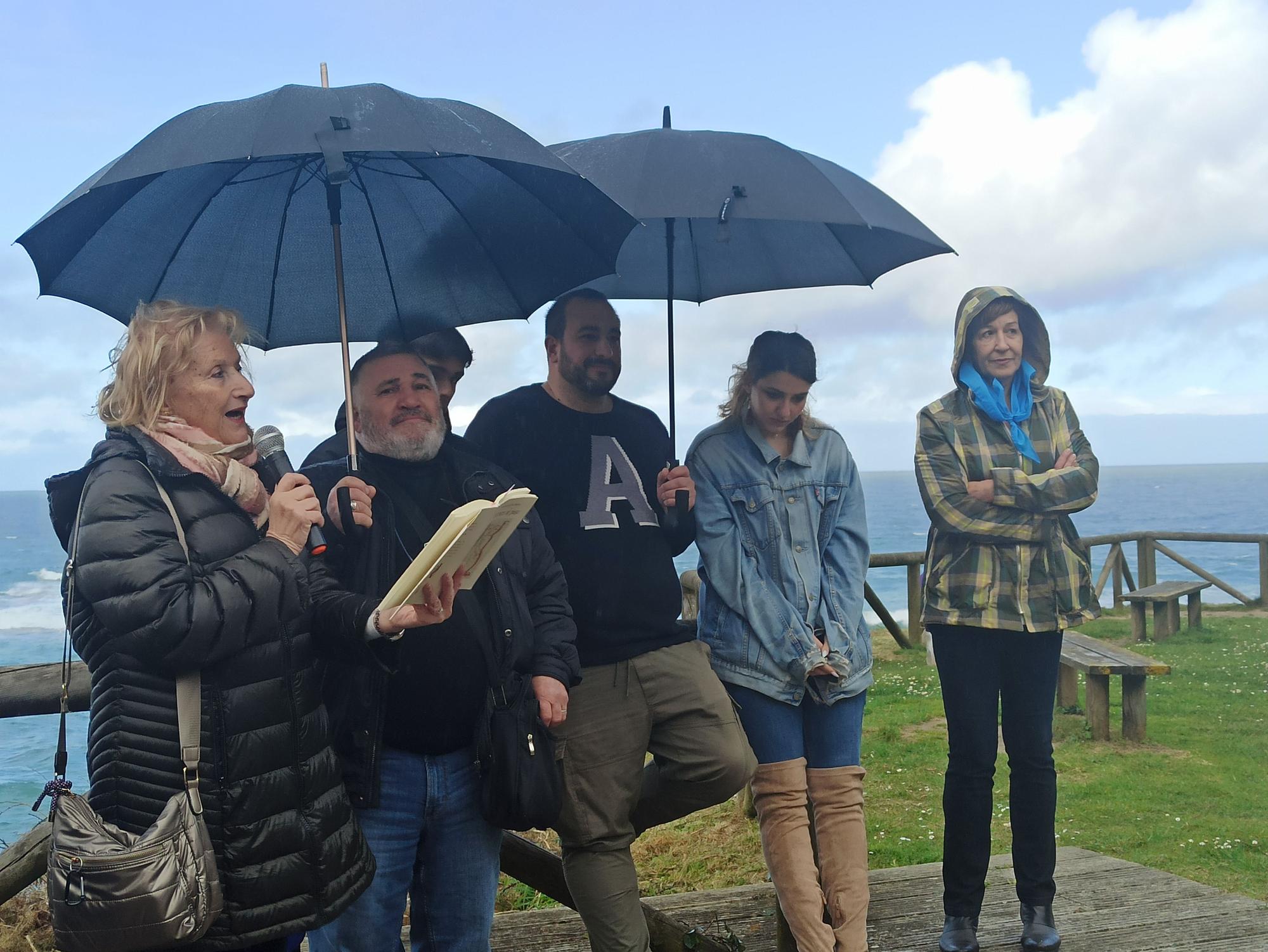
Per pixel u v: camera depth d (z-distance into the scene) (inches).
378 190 108.3
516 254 111.7
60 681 125.2
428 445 102.0
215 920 75.6
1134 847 205.0
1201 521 3486.7
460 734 97.8
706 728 112.3
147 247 100.7
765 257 137.9
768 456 123.9
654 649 114.3
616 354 118.3
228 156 78.0
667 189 105.7
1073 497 124.4
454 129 84.4
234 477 81.8
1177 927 138.1
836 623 120.8
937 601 127.3
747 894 154.9
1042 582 124.9
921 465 129.4
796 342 121.0
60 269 93.7
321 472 102.1
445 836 99.2
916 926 140.0
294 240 108.0
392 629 82.9
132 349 80.5
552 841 195.8
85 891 71.0
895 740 287.0
